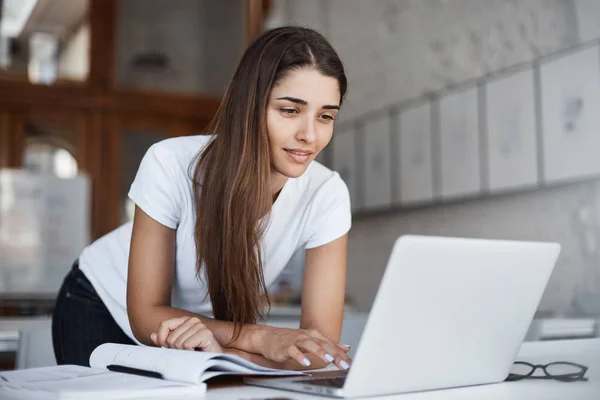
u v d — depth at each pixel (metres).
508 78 4.34
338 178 1.61
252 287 1.38
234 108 1.34
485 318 0.99
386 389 0.92
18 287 4.75
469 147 4.64
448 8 5.04
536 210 4.21
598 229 3.81
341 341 1.98
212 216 1.37
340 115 6.21
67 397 0.83
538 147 4.09
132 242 1.44
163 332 1.21
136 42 7.23
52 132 6.88
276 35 1.32
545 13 4.21
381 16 5.82
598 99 3.73
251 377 1.02
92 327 1.79
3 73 6.77
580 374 1.11
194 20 7.45
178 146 1.47
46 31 6.93
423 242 0.86
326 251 1.55
